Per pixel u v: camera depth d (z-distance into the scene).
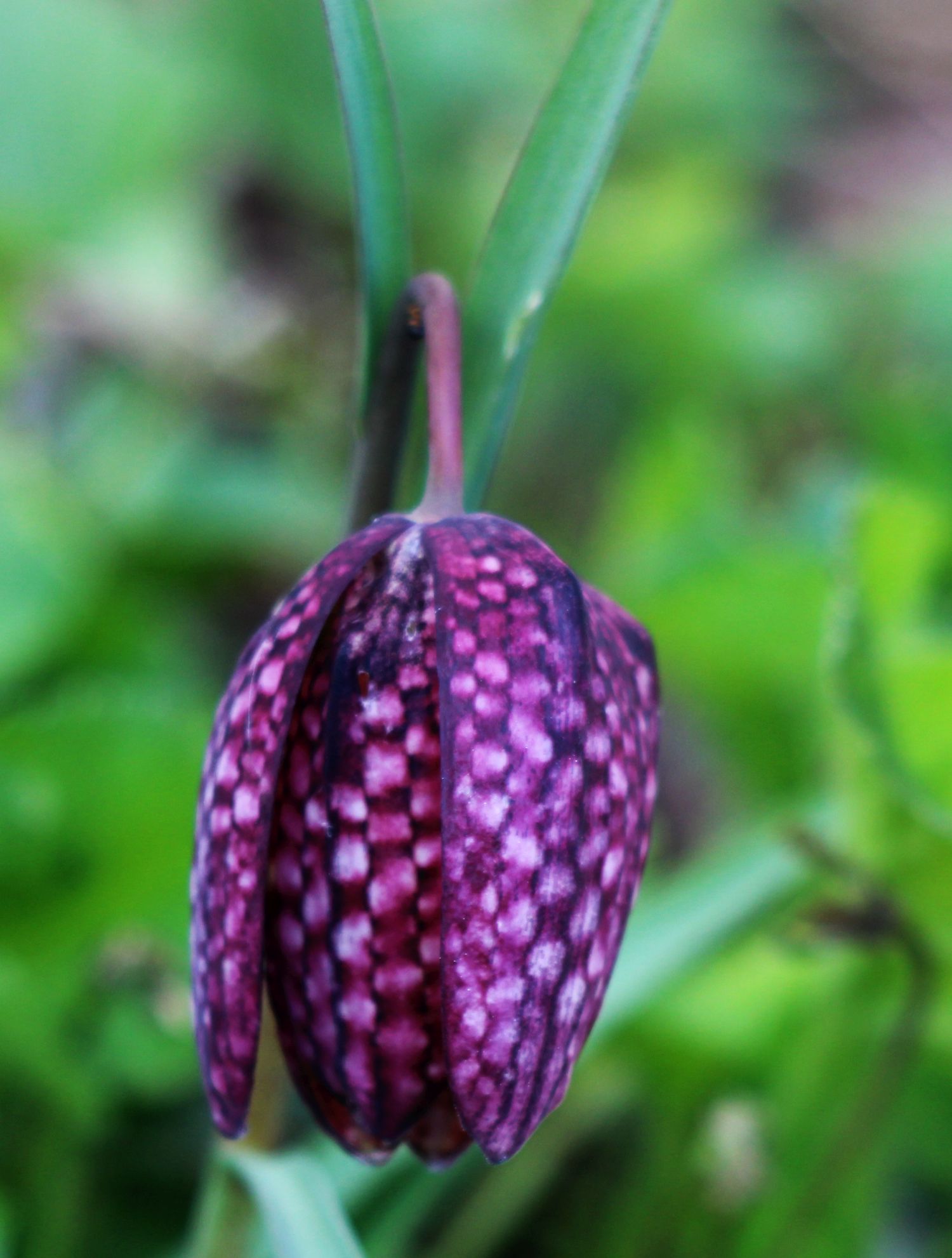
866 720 0.22
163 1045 0.25
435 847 0.16
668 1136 0.25
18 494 0.30
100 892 0.25
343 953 0.16
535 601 0.16
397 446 0.18
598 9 0.18
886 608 0.27
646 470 0.36
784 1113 0.24
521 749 0.15
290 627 0.16
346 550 0.16
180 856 0.26
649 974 0.23
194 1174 0.25
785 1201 0.24
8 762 0.25
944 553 0.31
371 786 0.16
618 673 0.16
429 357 0.17
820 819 0.24
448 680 0.15
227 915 0.16
